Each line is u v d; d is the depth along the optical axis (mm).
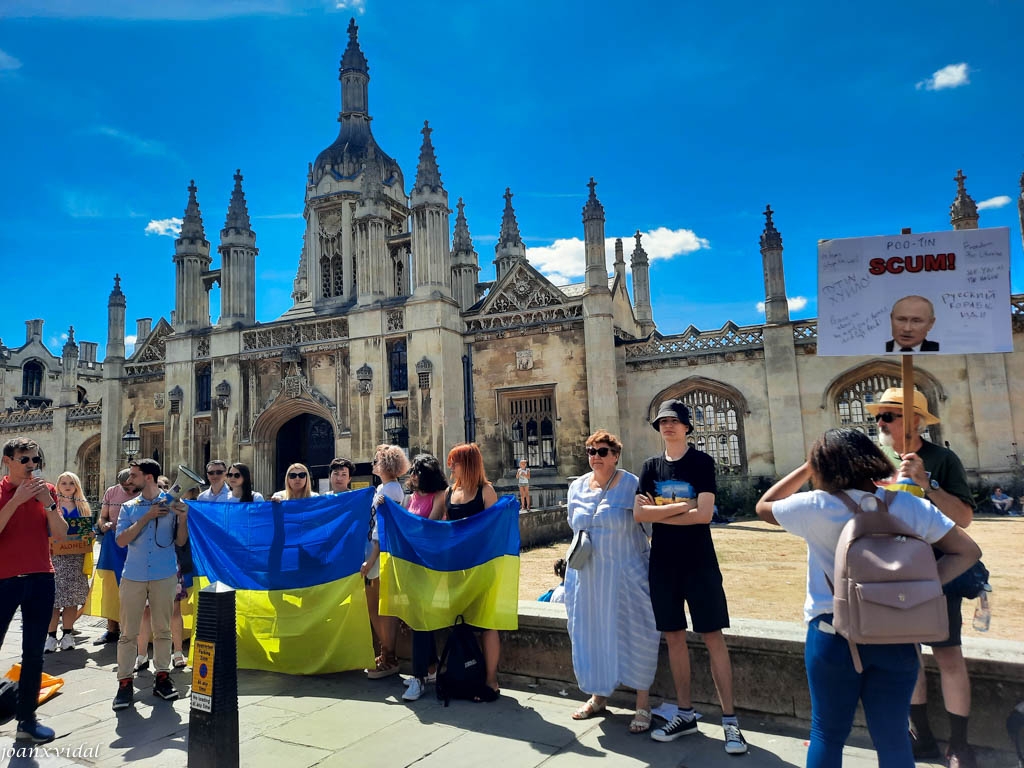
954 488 4668
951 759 4562
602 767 4918
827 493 3824
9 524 6156
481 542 6785
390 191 35281
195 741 4883
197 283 34406
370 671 7410
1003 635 8117
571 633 5945
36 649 6117
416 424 27578
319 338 30562
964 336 4469
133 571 6977
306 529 7988
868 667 3566
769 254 25438
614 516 5867
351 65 36594
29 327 52406
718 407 26016
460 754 5242
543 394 27656
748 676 5688
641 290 39375
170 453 32625
